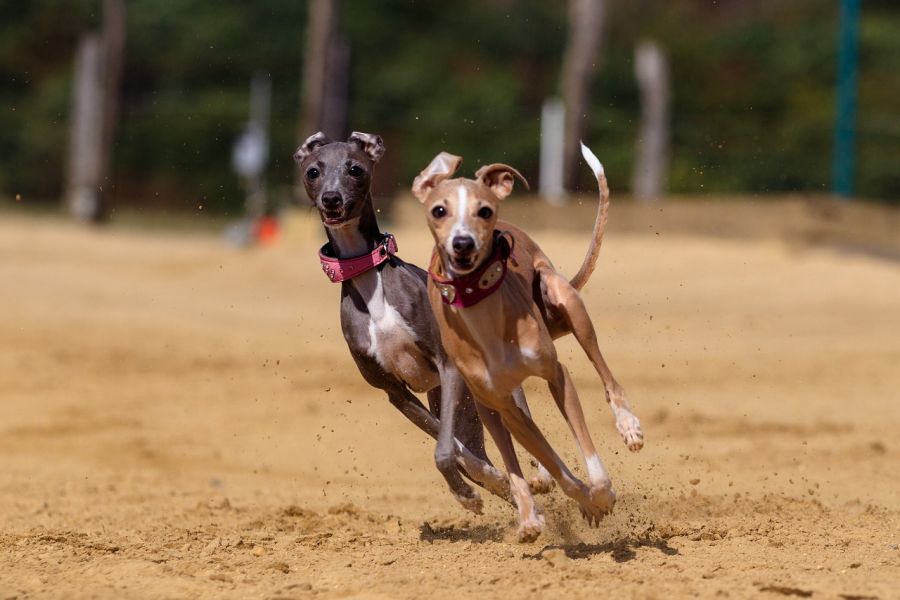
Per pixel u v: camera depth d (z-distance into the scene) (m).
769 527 8.23
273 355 17.22
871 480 10.23
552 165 28.91
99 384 15.62
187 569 7.35
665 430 12.48
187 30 44.84
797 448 11.55
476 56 45.50
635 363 15.95
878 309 19.08
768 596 6.41
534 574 6.96
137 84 45.00
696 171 35.78
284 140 41.44
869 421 12.74
